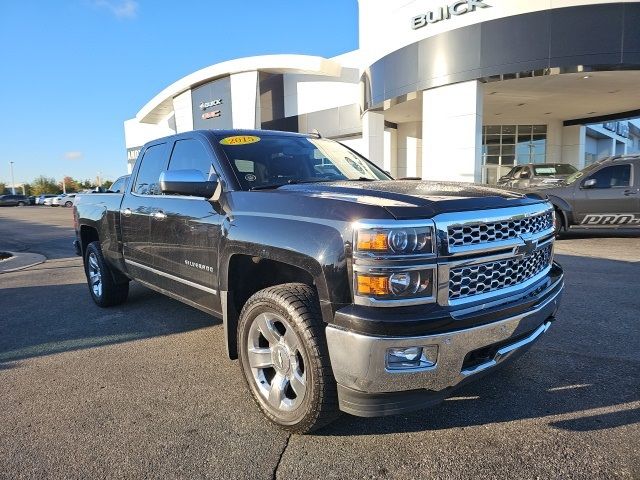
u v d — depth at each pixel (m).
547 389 3.38
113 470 2.57
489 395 3.31
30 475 2.54
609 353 4.00
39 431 2.99
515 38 15.43
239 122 29.80
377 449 2.71
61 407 3.30
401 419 3.02
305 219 2.68
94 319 5.38
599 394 3.29
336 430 2.91
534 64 15.28
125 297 5.87
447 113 17.06
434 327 2.35
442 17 16.64
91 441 2.86
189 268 3.77
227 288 3.28
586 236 11.35
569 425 2.90
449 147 17.14
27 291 7.09
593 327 4.63
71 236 16.56
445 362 2.40
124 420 3.11
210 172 3.67
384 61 19.22
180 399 3.39
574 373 3.63
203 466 2.59
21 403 3.38
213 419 3.10
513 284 2.77
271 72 29.14
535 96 19.64
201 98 32.81
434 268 2.38
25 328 5.13
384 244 2.32
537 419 2.98
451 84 16.86
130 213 4.71
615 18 14.59
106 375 3.83
